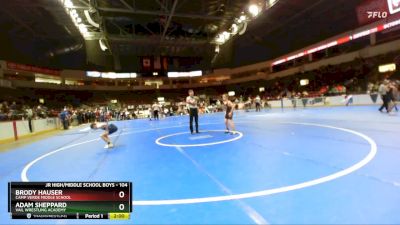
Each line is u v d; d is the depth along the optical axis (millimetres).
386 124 9492
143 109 39375
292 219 2848
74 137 13547
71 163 6516
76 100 44469
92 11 20406
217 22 29312
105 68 44062
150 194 3873
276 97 36312
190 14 23609
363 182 3754
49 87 41062
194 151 6973
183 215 3117
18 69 34188
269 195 3535
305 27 34875
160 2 22234
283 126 11414
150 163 5898
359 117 12688
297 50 36281
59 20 26344
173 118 27047
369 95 21359
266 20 32188
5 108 24750
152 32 30828
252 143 7625
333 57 33438
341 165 4676
